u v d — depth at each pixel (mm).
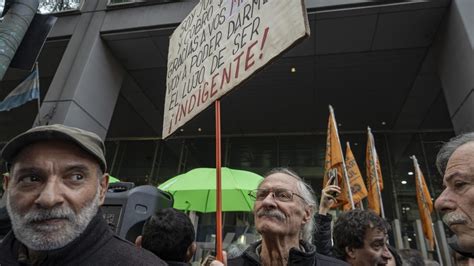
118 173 12500
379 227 2008
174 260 1897
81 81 7738
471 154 949
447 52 6852
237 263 1700
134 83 9984
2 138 13211
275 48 1535
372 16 7082
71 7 9359
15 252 1223
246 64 1701
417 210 10102
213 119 11234
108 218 2398
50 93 7699
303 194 1725
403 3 6730
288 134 11891
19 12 5668
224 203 4500
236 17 1920
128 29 8305
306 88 9461
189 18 2516
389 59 8195
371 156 5051
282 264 1577
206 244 5137
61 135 1174
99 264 1145
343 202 3959
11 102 6270
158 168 12289
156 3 8461
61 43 8969
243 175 4312
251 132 11969
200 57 2172
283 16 1544
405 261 2553
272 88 9516
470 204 908
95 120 8117
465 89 6188
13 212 1143
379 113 10492
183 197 4672
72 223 1137
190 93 2150
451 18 6512
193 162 12047
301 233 1818
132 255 1211
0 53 5242
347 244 2039
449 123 10773
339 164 4145
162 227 1900
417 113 10344
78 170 1201
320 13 7121
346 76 8891
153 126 12250
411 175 10727
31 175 1164
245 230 5230
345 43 7793
